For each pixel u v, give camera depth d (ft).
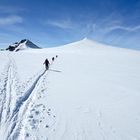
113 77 71.00
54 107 33.53
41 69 87.71
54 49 411.54
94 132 24.93
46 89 46.88
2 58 150.00
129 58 163.43
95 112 32.12
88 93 44.83
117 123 27.99
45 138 22.34
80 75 73.82
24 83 50.88
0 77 57.06
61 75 72.08
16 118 26.84
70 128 25.68
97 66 107.65
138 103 37.52
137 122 28.50
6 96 36.42
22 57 180.55
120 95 43.57
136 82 61.46
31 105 33.47
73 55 218.79
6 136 21.40
